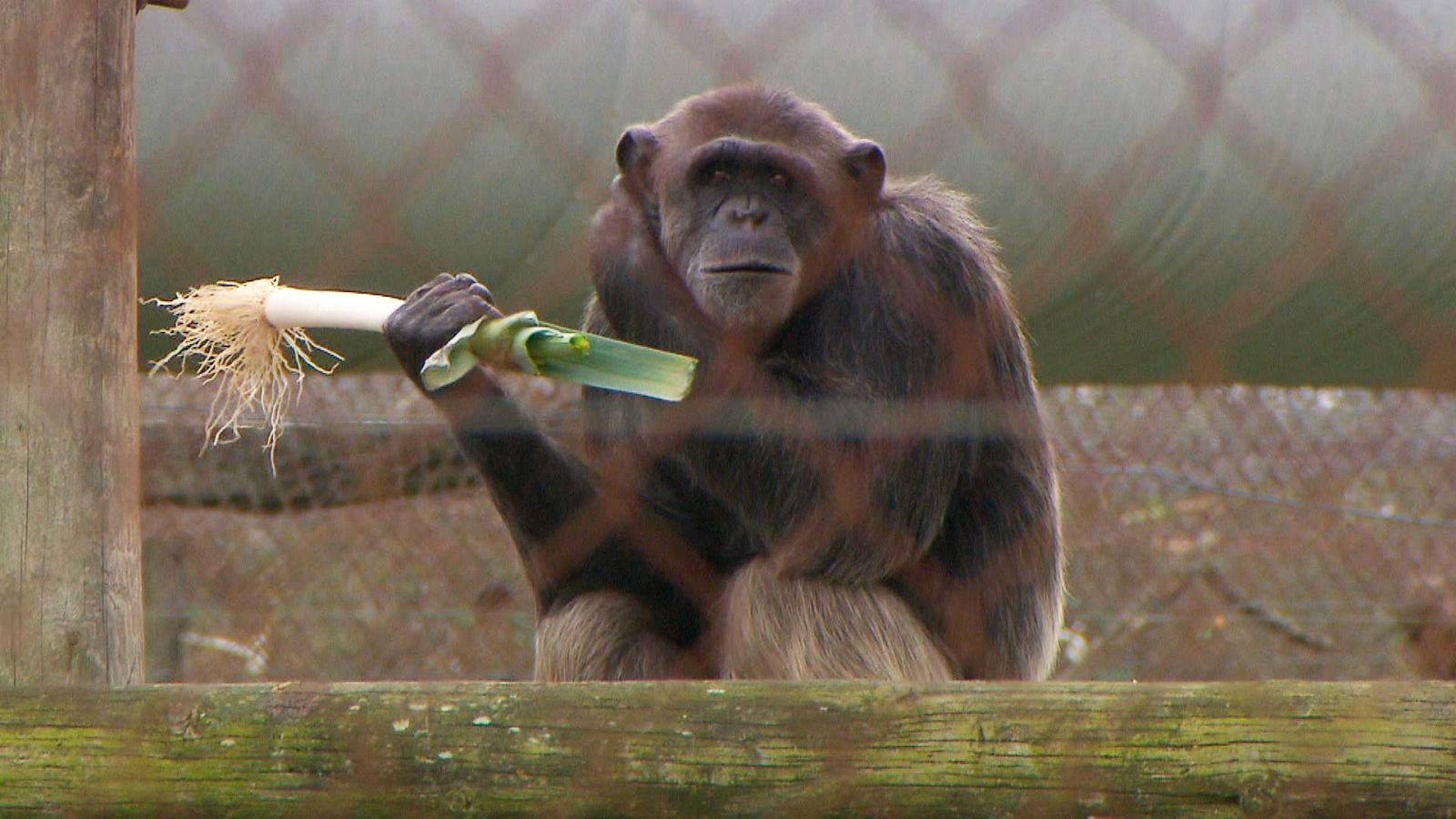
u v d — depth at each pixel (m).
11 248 6.86
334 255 11.09
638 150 10.77
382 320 8.70
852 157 10.59
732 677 10.23
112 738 6.19
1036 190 11.67
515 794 6.17
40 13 6.93
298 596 20.47
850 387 10.25
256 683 6.45
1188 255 11.88
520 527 10.80
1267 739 6.03
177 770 6.18
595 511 10.79
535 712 6.24
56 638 6.80
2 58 6.89
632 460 11.01
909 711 6.19
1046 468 11.78
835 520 10.12
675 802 6.16
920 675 10.37
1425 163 11.43
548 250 11.67
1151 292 12.27
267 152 10.70
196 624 20.69
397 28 10.92
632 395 10.84
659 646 10.74
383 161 10.89
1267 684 6.14
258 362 8.76
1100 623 20.61
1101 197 11.62
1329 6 11.62
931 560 11.12
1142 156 11.49
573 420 15.41
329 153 10.81
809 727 6.19
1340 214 11.61
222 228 10.85
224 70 10.64
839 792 6.12
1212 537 20.11
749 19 11.69
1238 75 11.52
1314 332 12.76
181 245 10.92
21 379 6.85
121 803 6.16
